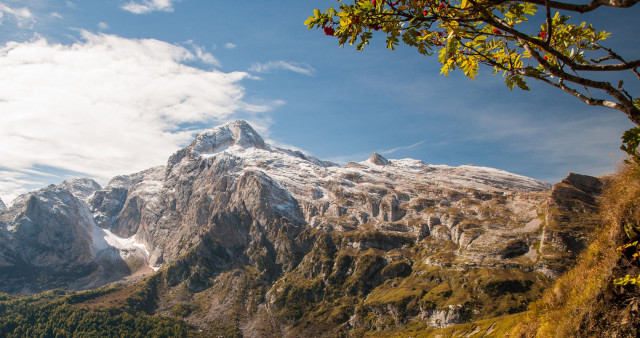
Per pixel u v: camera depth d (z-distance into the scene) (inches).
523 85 419.8
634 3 276.5
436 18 360.8
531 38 351.3
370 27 379.9
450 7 360.5
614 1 287.7
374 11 365.7
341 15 370.6
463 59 435.2
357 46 399.9
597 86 355.9
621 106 345.7
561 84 404.2
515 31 350.9
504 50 444.1
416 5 361.4
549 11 330.0
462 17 355.6
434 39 400.5
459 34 377.7
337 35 390.3
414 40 385.1
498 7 387.9
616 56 412.5
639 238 670.5
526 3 381.1
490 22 353.4
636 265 669.9
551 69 373.1
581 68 354.0
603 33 421.7
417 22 369.7
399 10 367.2
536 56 382.0
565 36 433.4
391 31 378.0
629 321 658.8
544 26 432.1
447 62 435.2
